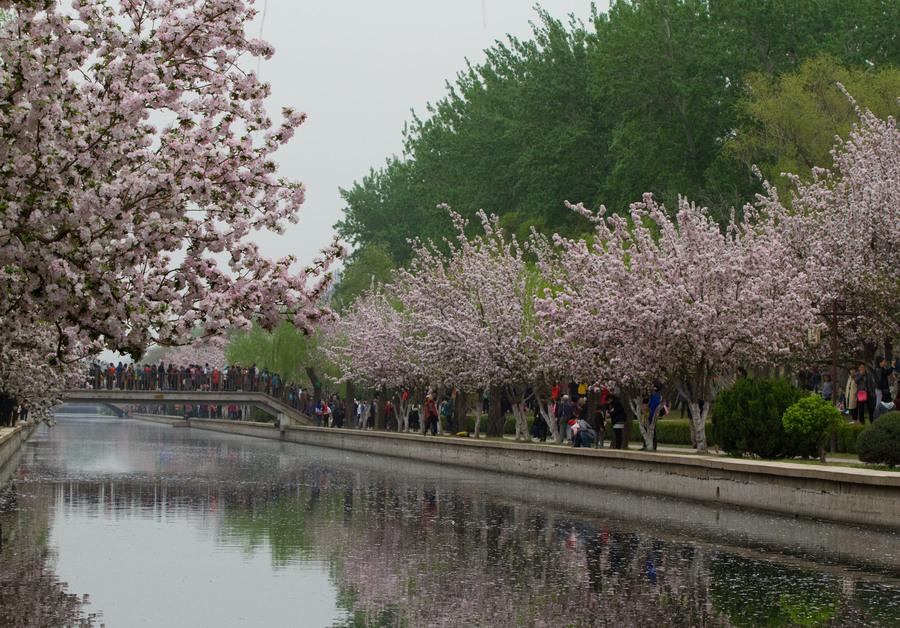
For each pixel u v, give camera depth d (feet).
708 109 204.54
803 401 90.89
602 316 109.50
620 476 105.19
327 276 48.14
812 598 50.31
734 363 108.27
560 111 245.65
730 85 209.56
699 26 214.90
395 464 148.66
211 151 45.03
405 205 325.01
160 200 42.70
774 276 106.83
